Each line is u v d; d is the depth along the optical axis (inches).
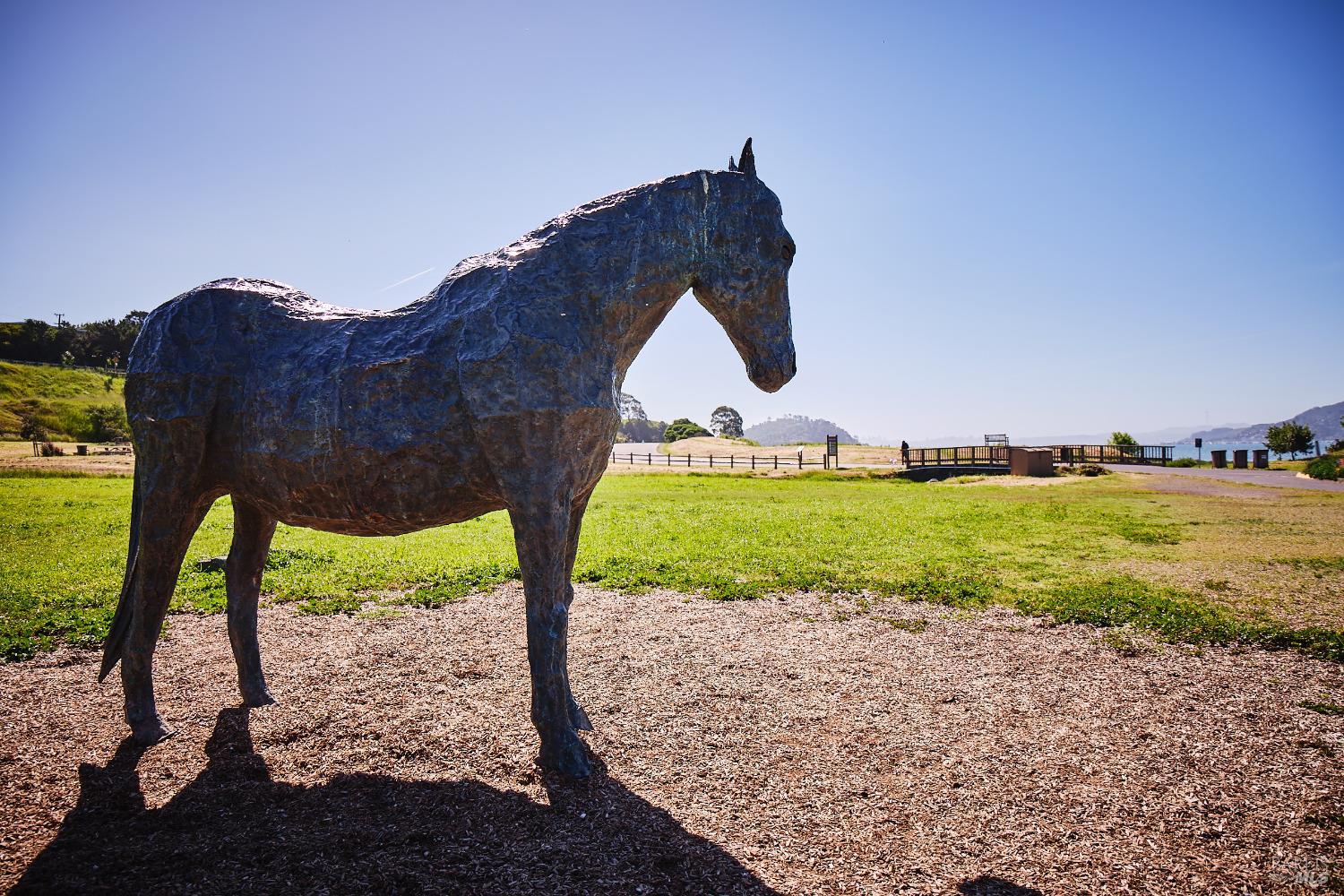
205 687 188.9
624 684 196.4
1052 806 133.6
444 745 154.3
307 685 190.1
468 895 105.0
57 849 115.6
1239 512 646.5
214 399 143.0
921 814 130.6
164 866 111.1
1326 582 338.3
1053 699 188.7
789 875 111.9
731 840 121.6
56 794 133.3
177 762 146.1
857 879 111.4
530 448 129.6
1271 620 265.0
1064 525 543.8
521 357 128.8
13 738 156.9
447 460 134.2
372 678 195.8
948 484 1098.1
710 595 302.7
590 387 133.6
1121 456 1656.0
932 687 196.7
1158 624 257.9
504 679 196.2
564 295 134.4
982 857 117.9
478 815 127.1
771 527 521.0
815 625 260.2
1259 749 158.6
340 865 112.0
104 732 160.6
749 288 148.2
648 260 140.4
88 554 379.6
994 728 169.3
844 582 326.6
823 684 198.4
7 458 1245.7
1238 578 346.6
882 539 461.4
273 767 144.6
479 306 133.9
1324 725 171.6
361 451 133.2
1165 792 139.0
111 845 116.9
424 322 139.3
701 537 464.8
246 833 120.6
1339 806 133.8
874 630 253.9
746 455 2089.1
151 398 142.6
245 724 163.9
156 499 144.8
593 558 375.6
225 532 473.4
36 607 261.7
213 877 108.3
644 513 625.6
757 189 150.6
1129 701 187.9
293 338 145.6
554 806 130.6
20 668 204.1
